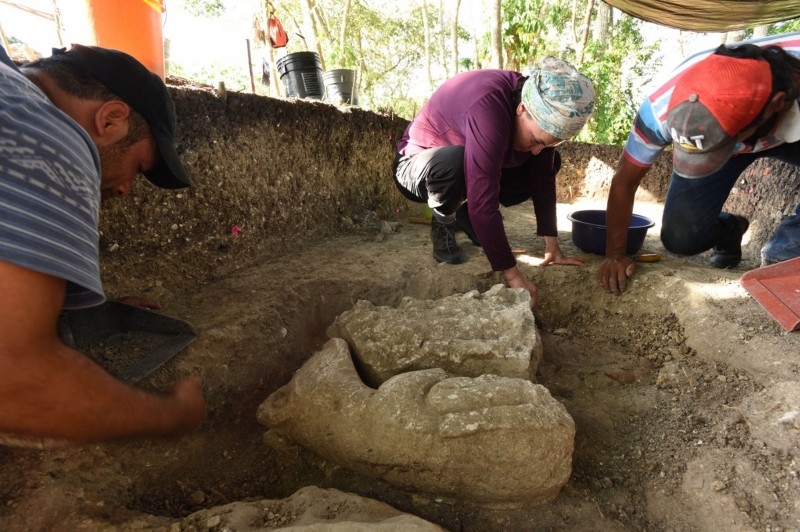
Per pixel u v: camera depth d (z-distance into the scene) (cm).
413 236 285
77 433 68
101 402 69
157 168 106
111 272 168
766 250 214
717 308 182
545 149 205
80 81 85
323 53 851
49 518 97
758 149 187
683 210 218
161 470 126
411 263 233
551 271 218
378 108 368
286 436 136
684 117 151
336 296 207
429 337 154
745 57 146
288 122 246
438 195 212
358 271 221
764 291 182
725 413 143
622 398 161
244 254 219
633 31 1062
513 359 143
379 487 126
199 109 193
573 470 134
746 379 153
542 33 750
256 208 226
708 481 124
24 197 62
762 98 141
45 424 65
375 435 118
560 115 160
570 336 201
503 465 112
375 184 338
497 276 217
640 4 443
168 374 138
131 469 121
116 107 88
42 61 86
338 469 133
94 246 74
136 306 150
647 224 226
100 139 87
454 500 121
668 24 470
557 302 213
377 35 1218
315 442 127
